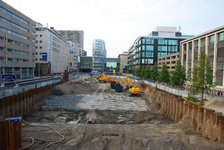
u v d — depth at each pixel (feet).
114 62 475.31
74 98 94.17
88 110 69.77
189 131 46.57
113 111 69.00
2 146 31.12
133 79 200.54
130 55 421.18
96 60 610.65
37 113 64.95
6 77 140.36
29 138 38.52
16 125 31.17
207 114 42.73
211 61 113.50
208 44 117.70
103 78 191.72
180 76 100.07
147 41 291.79
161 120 59.88
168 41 294.25
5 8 157.28
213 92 90.22
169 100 64.34
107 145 35.27
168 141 36.60
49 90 97.91
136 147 34.47
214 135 39.47
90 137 39.37
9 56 166.91
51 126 48.91
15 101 58.29
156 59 293.43
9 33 165.78
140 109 73.20
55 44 308.60
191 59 137.69
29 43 205.98
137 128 48.44
